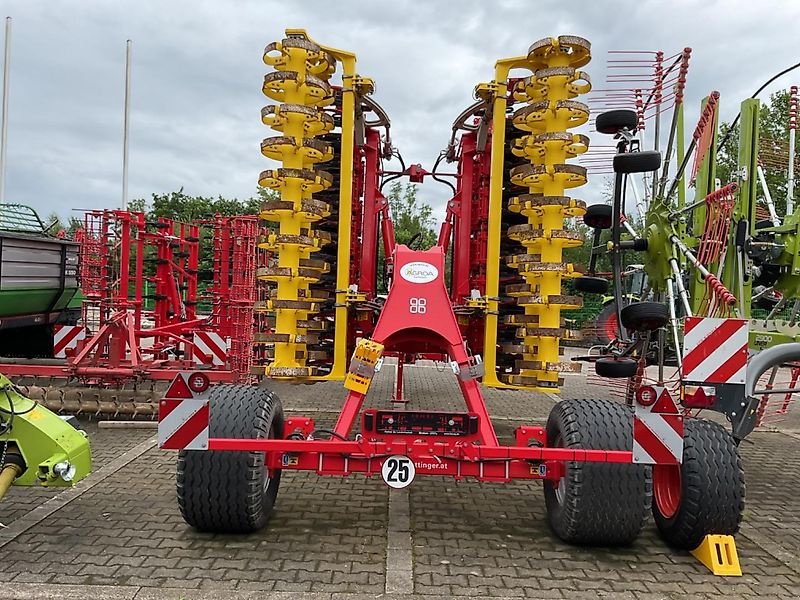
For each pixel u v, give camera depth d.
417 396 9.39
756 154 6.09
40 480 3.59
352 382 4.07
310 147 5.02
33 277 7.48
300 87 4.99
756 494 5.28
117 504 4.40
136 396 6.77
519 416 8.05
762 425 8.12
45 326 8.51
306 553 3.68
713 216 5.65
